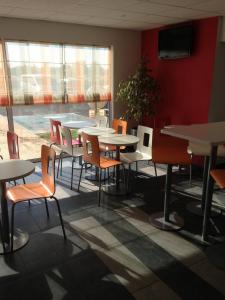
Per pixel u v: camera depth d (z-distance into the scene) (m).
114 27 5.45
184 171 4.77
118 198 3.71
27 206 3.47
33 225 3.02
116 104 5.92
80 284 2.16
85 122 5.07
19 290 2.10
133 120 6.09
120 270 2.31
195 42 4.79
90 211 3.35
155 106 5.77
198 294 2.06
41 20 4.68
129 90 5.41
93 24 5.11
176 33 4.95
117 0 3.46
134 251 2.56
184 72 5.09
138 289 2.11
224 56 4.66
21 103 4.84
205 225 2.66
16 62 4.65
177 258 2.46
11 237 2.53
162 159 2.79
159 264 2.39
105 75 5.70
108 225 3.02
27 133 5.32
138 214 3.27
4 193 2.51
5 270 2.32
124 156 3.99
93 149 3.42
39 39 4.76
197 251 2.56
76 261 2.43
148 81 5.38
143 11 4.07
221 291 2.09
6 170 2.42
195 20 4.71
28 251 2.56
